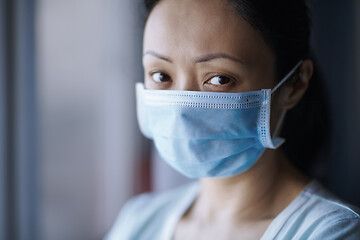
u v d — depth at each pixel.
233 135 0.76
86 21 1.71
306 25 0.84
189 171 0.82
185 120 0.75
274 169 0.84
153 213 1.02
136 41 1.68
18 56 1.44
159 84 0.80
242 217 0.84
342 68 1.40
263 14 0.74
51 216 1.62
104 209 1.80
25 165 1.48
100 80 1.75
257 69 0.75
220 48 0.72
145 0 0.89
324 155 1.06
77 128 1.71
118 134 1.79
